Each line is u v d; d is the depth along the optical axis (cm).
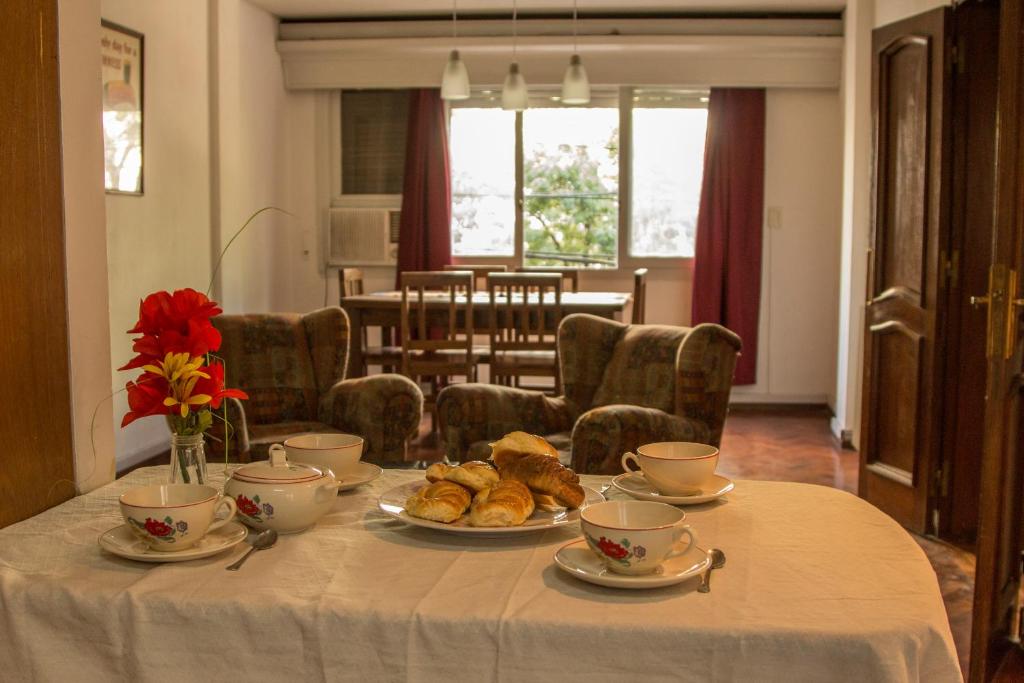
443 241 693
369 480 161
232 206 597
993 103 364
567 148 699
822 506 150
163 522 120
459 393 318
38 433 149
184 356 138
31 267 147
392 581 116
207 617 109
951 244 371
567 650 104
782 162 677
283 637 108
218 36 575
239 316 363
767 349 689
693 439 294
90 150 162
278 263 690
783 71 655
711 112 670
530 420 321
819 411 679
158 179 516
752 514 146
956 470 379
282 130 691
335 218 707
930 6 412
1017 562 278
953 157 367
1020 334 250
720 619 105
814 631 102
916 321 384
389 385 340
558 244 707
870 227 415
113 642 111
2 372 140
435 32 664
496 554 127
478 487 139
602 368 335
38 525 139
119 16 470
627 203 694
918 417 382
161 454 527
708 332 302
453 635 105
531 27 654
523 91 534
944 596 317
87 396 161
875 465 414
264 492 131
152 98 506
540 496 143
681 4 633
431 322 536
